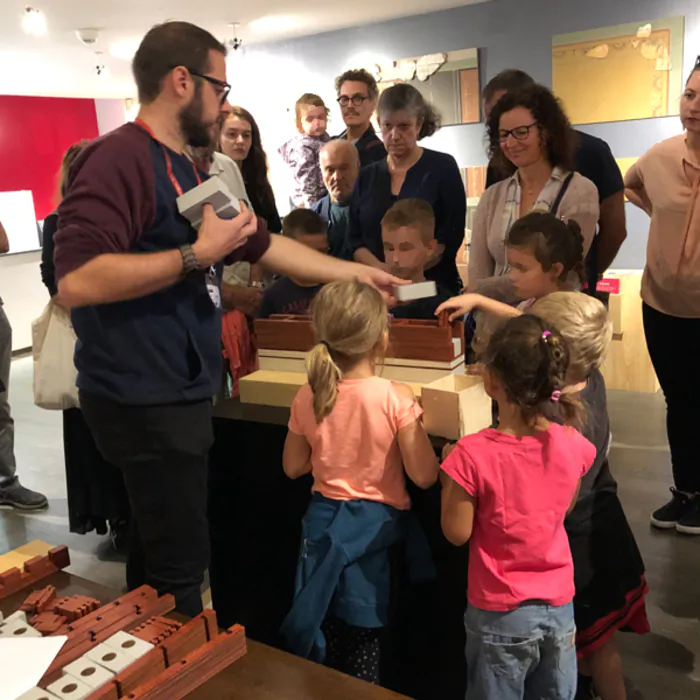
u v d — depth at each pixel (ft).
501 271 7.42
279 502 6.47
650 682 6.63
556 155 7.05
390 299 5.71
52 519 10.80
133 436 4.72
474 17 17.17
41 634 4.11
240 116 9.68
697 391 8.85
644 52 15.29
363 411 5.07
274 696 3.78
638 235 15.97
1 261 22.71
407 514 5.36
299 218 8.29
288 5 15.76
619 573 5.71
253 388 6.20
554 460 4.60
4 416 11.05
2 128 25.23
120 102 28.07
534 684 4.95
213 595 7.05
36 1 13.46
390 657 5.93
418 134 8.68
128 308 4.52
